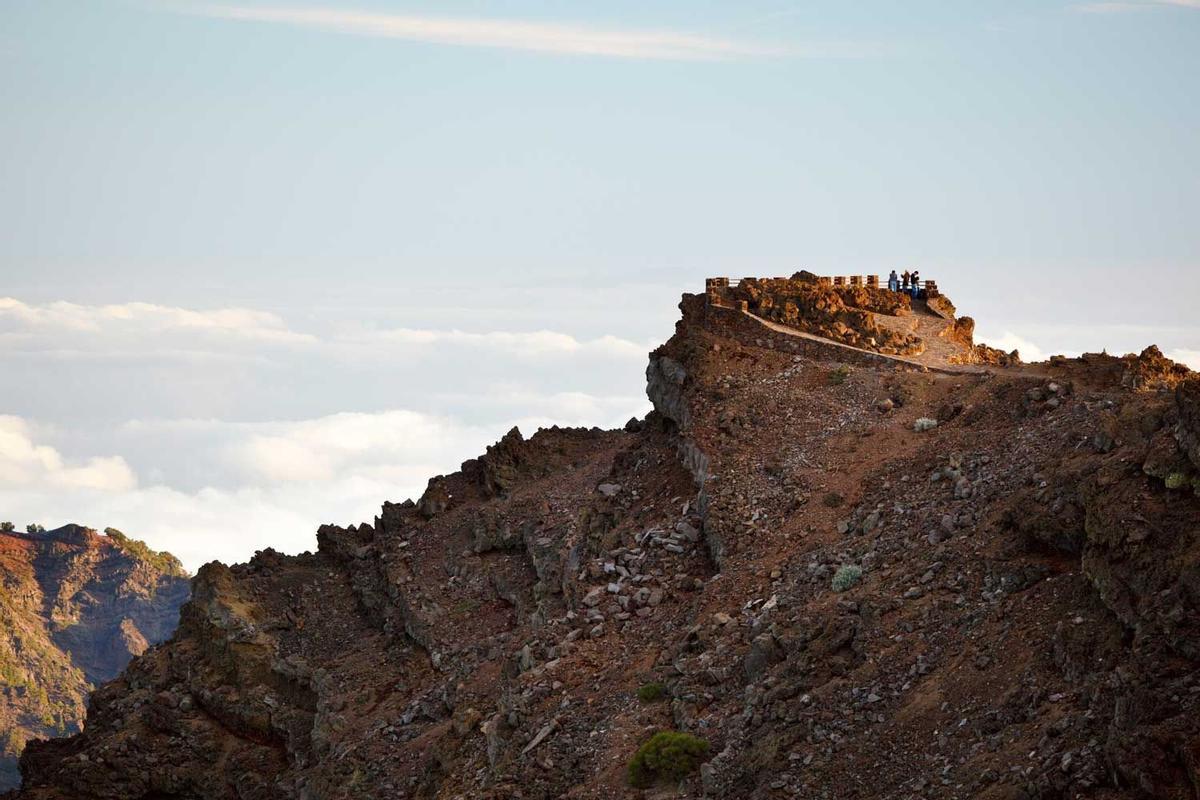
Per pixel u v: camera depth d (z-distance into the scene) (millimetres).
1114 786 180000
